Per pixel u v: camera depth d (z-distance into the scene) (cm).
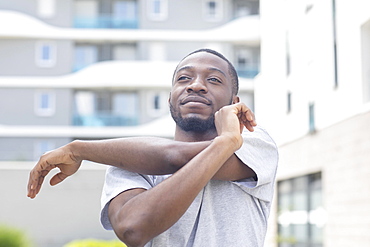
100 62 2075
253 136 140
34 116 2042
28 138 2031
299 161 749
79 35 2062
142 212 120
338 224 646
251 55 2081
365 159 572
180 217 122
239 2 2114
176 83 140
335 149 645
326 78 649
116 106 2069
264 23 835
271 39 803
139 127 2053
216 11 2109
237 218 132
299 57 714
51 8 2097
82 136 2059
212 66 138
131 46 2100
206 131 138
